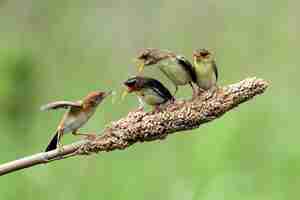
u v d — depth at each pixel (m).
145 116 7.77
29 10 22.30
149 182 13.77
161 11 21.98
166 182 13.72
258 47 19.52
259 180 13.50
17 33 21.78
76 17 22.05
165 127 7.77
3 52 17.88
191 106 7.77
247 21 20.59
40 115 16.56
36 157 7.45
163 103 7.86
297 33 19.98
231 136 14.05
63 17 22.02
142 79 7.84
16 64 17.66
